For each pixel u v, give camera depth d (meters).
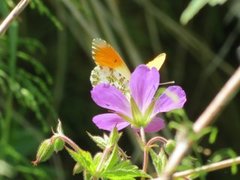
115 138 0.24
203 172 0.20
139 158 0.57
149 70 0.24
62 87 0.66
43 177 0.51
